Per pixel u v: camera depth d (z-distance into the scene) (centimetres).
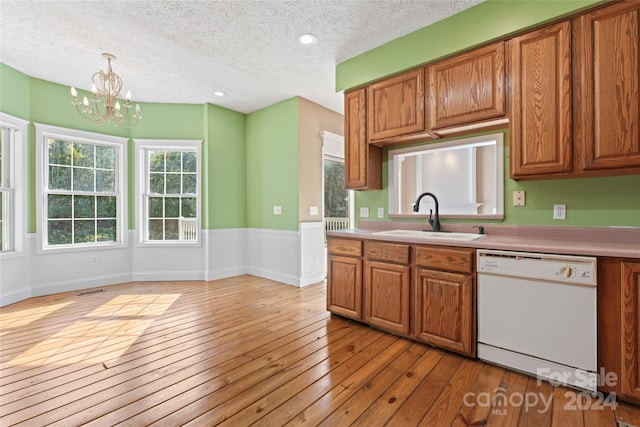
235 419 147
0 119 311
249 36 265
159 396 165
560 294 171
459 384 177
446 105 241
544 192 228
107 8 227
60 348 221
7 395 165
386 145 308
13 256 324
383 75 278
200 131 434
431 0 220
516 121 210
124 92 387
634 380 152
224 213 450
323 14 236
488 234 251
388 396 165
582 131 189
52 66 320
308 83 365
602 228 204
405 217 300
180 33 261
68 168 376
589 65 186
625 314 154
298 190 405
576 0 187
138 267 424
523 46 208
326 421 146
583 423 144
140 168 423
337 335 247
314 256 423
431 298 221
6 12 230
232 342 233
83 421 145
